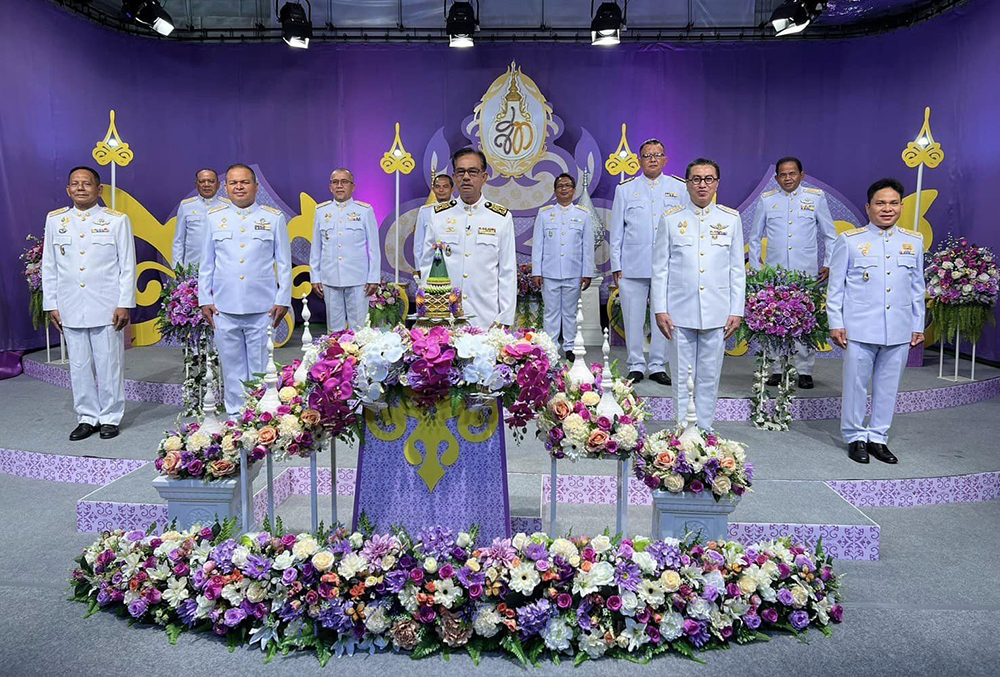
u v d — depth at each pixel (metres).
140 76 7.77
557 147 7.99
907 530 3.38
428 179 8.12
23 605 2.57
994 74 6.41
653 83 7.94
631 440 2.54
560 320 6.28
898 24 7.35
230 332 4.29
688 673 2.21
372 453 2.60
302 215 7.76
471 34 7.07
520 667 2.25
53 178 6.83
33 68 6.59
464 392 2.45
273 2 7.96
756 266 5.66
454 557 2.41
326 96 8.10
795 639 2.40
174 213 7.96
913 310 3.96
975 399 5.44
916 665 2.24
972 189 6.70
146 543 2.58
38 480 4.01
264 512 3.35
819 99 7.76
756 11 7.85
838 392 5.15
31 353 6.66
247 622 2.39
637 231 5.34
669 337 4.07
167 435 2.85
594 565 2.37
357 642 2.34
